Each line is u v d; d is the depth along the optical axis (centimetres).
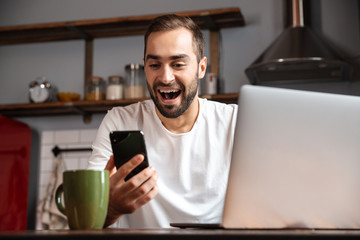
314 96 106
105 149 172
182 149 172
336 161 106
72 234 74
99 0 374
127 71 340
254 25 346
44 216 328
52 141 362
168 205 168
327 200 105
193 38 164
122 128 177
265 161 104
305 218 104
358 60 329
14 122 337
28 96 371
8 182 328
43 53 375
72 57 370
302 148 105
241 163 104
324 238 75
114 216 125
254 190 104
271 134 105
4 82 377
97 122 359
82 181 98
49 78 371
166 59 158
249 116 105
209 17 328
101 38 367
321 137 105
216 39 346
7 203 326
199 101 182
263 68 312
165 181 171
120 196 120
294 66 308
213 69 343
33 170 360
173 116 164
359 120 107
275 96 106
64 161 354
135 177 119
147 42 162
